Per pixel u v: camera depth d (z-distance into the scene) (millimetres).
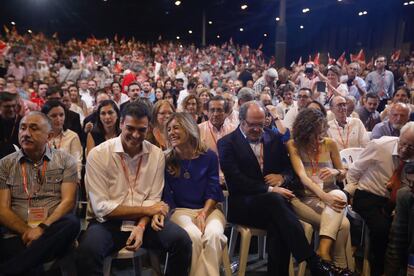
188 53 21703
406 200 2371
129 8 27766
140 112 2447
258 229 2777
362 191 2938
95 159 2498
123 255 2410
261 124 2881
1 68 10867
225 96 5047
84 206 3561
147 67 15703
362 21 20250
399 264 2457
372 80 6820
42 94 6715
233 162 2895
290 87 5531
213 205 2721
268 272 2691
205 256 2463
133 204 2531
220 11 25797
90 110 6172
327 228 2656
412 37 16703
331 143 3010
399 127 3695
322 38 24281
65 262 2377
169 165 2717
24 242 2279
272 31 29109
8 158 2471
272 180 2863
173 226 2441
